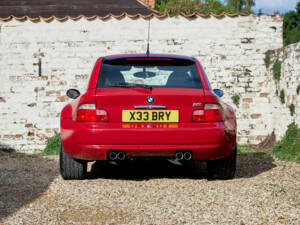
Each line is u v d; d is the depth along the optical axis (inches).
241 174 215.0
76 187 179.3
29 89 375.2
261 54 373.1
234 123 189.9
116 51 374.9
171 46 374.0
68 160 190.1
